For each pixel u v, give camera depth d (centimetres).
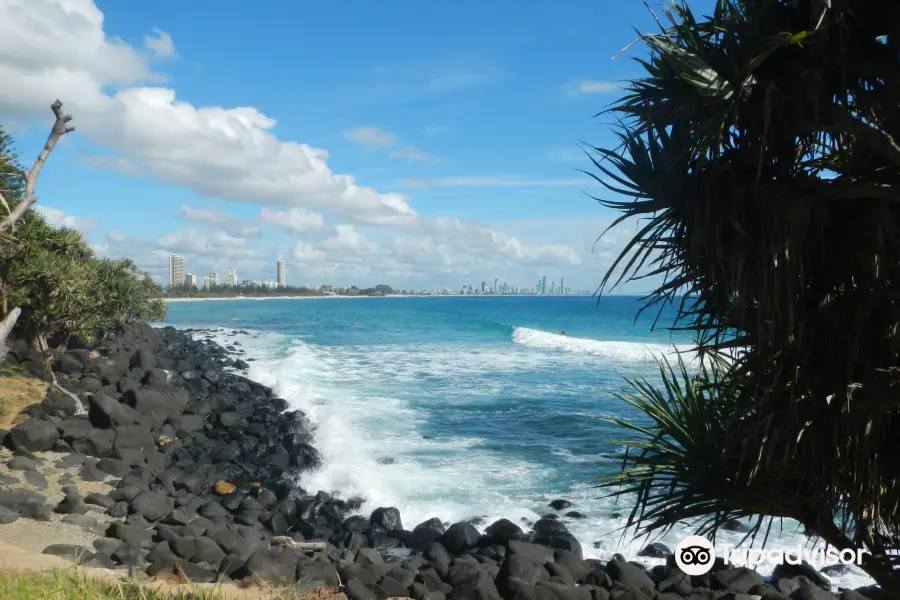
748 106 263
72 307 1770
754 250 267
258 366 2939
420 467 1331
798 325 273
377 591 707
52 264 1639
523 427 1703
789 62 263
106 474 1079
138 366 1941
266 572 721
